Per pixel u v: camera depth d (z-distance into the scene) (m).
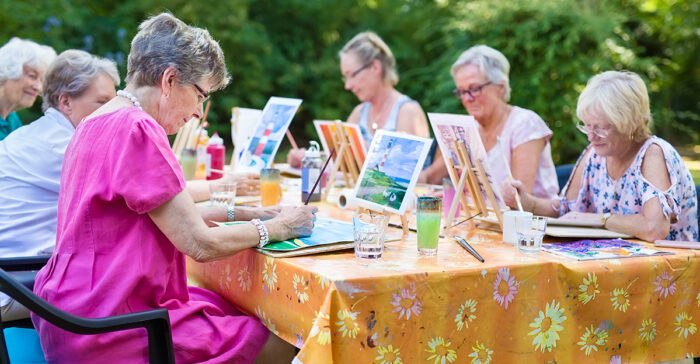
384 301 1.67
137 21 9.59
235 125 3.70
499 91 3.34
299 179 3.69
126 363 1.83
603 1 7.45
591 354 1.97
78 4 9.62
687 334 2.12
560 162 6.89
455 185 2.48
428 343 1.74
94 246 1.82
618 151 2.46
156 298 1.89
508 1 6.93
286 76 10.20
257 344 2.00
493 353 1.84
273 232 2.00
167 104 1.95
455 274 1.76
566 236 2.25
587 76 6.73
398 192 2.27
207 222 2.27
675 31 10.03
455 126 2.33
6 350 1.75
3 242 2.50
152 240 1.84
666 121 8.84
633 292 1.99
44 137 2.55
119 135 1.80
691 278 2.09
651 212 2.28
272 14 10.77
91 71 2.56
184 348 1.90
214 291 2.37
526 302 1.86
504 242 2.20
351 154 3.16
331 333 1.62
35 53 3.41
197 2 9.86
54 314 1.59
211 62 2.00
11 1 8.73
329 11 10.88
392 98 4.12
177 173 1.81
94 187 1.79
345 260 1.88
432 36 9.97
